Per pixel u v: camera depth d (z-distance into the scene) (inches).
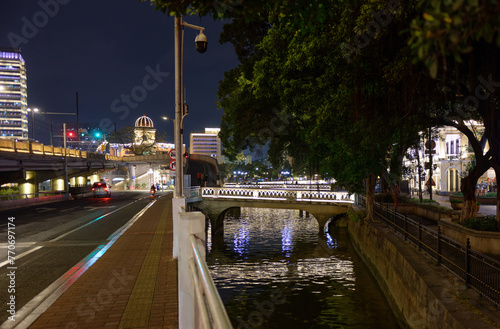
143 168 4170.8
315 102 718.5
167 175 4362.7
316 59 614.2
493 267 296.8
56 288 288.5
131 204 1386.6
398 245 556.4
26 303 251.8
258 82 962.1
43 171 2098.9
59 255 433.7
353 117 510.3
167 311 223.1
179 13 109.8
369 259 782.5
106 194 1991.9
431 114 486.3
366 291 651.5
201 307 84.6
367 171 782.5
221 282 780.6
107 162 3147.1
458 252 463.8
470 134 525.7
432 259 456.8
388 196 1093.8
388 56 403.9
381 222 832.3
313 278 761.6
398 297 502.3
